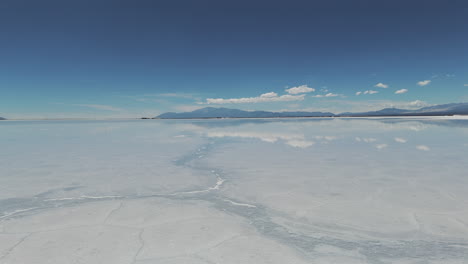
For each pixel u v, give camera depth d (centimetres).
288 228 285
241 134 1492
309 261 221
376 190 406
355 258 226
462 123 2339
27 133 1675
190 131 1812
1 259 224
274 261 220
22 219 310
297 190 414
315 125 2456
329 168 569
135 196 397
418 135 1272
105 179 495
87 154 791
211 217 315
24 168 590
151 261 219
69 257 226
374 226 285
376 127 1980
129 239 258
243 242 253
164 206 354
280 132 1594
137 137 1354
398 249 240
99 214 325
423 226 282
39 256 228
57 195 401
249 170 562
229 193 407
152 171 561
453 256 228
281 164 621
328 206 344
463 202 348
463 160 634
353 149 846
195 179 494
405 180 460
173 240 257
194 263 216
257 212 330
